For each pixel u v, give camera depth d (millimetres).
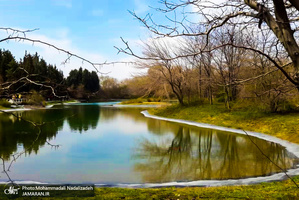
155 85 26078
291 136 11695
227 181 6430
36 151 9758
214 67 19031
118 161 8555
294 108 15844
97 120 20672
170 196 5086
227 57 16219
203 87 24016
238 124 15750
